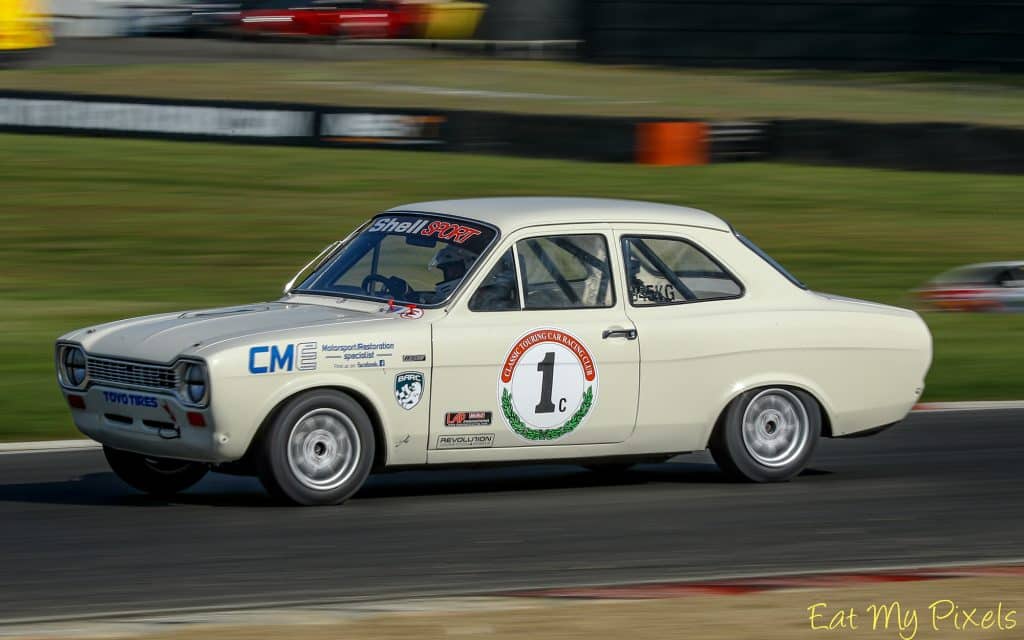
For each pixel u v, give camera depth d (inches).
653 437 662.5
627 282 663.1
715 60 3245.6
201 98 2348.7
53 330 1135.0
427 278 644.7
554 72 3043.8
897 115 2358.5
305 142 2021.4
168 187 1792.6
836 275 1432.1
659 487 685.9
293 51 3206.2
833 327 695.7
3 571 504.7
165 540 553.0
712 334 669.3
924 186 1887.3
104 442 631.8
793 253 1526.8
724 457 684.1
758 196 1795.0
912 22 3134.8
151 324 638.5
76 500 635.5
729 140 1966.0
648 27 3275.1
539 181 1823.3
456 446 624.7
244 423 582.6
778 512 630.5
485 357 622.5
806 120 1980.8
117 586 485.1
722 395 673.6
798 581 493.0
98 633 406.6
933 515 633.0
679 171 1911.9
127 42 3154.5
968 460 769.6
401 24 3307.1
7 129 2091.5
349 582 493.0
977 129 1939.0
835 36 3174.2
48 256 1462.8
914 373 716.0
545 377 635.5
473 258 639.1
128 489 665.0
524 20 3336.6
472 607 441.4
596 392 646.5
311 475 603.8
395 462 618.5
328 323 609.9
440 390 616.7
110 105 2062.0
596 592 471.5
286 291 687.1
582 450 650.8
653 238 677.9
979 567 524.4
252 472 605.0
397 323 614.9
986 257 1537.9
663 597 459.5
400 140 1994.3
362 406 611.5
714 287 684.1
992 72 3107.8
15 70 2723.9
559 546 554.9
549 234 653.3
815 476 720.3
